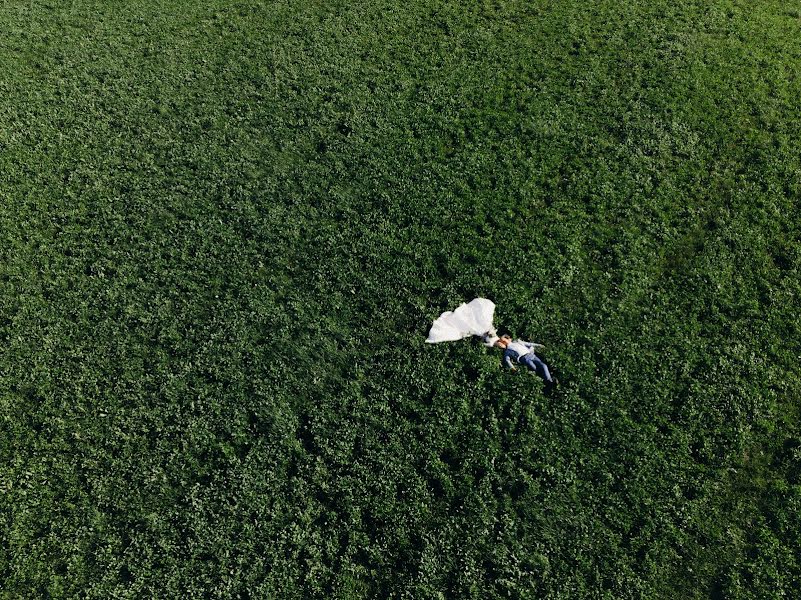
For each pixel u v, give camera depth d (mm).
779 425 12109
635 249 14773
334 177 17000
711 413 12258
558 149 17062
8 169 17484
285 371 13422
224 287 15000
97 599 10891
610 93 18359
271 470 12117
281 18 22016
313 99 19047
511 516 11359
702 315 13688
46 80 20000
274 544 11289
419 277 14820
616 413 12367
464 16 21391
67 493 12047
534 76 19109
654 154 16719
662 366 12906
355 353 13656
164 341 14102
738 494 11398
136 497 11961
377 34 21094
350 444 12336
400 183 16656
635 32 20234
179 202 16688
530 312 13891
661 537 11000
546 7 21500
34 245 15977
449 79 19234
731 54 19188
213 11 22484
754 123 17250
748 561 10688
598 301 13992
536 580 10727
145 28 21844
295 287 14867
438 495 11688
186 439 12617
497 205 15961
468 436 12297
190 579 11008
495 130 17703
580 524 11211
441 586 10750
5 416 13070
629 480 11586
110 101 19359
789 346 13078
